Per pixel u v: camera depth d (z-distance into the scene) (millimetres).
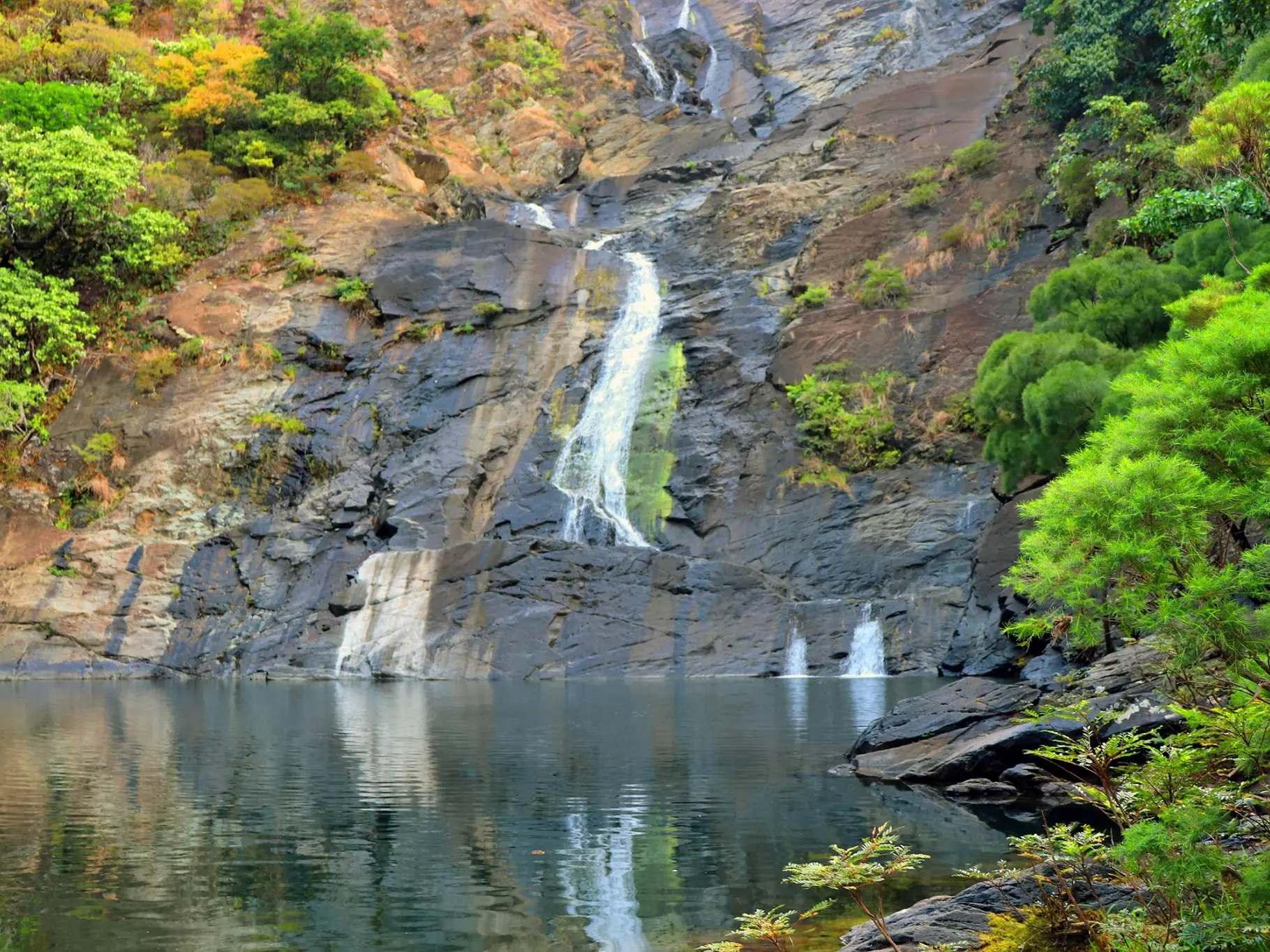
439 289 41250
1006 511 24875
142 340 40281
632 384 38406
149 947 6434
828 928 6707
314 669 29734
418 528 33781
